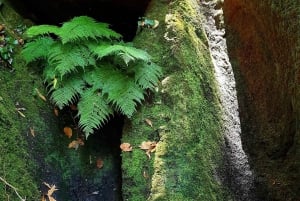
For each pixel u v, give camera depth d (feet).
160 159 7.66
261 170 8.66
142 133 8.00
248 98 9.58
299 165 7.89
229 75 9.99
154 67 8.30
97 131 8.46
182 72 8.59
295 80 7.64
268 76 8.99
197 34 9.62
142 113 8.16
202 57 9.36
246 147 9.02
